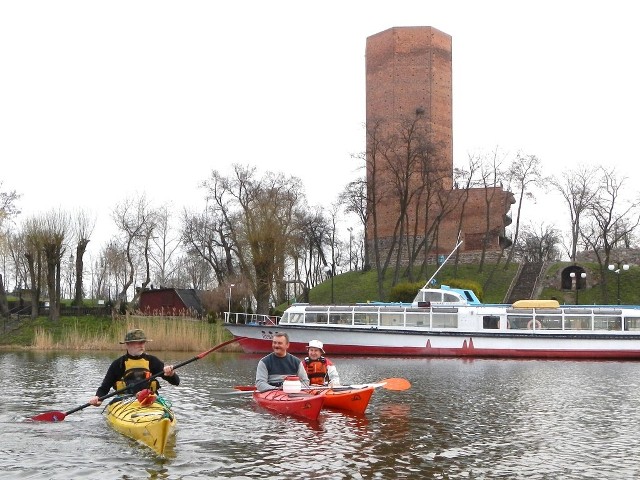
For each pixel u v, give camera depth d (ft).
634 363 110.73
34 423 45.34
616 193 219.20
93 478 31.73
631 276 224.33
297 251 203.41
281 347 53.83
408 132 217.36
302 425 45.68
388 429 44.52
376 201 227.81
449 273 239.91
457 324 125.08
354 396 51.21
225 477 32.14
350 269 297.94
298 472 33.19
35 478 31.68
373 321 127.75
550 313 124.47
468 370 92.84
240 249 181.37
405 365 102.12
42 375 82.94
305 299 224.74
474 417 49.78
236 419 47.78
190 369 92.94
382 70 253.03
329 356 124.26
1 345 158.20
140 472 32.86
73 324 172.14
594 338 121.60
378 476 32.71
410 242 255.09
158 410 40.70
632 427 46.01
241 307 193.88
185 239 249.96
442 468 34.32
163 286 265.95
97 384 72.18
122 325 160.76
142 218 222.89
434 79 250.37
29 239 177.68
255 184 209.46
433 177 231.50
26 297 244.01
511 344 122.72
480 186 253.03
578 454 37.68
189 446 38.65
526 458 36.63
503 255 256.93
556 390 67.72
